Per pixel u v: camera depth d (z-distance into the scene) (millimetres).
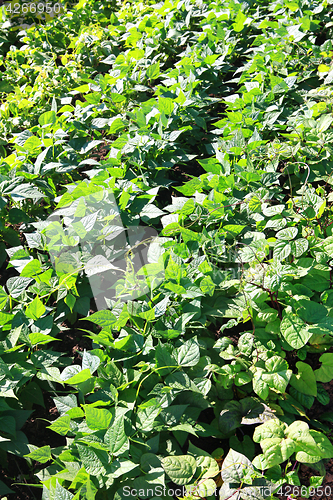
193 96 4320
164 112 3898
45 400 2492
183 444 2053
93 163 3557
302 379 2217
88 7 6469
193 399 2125
